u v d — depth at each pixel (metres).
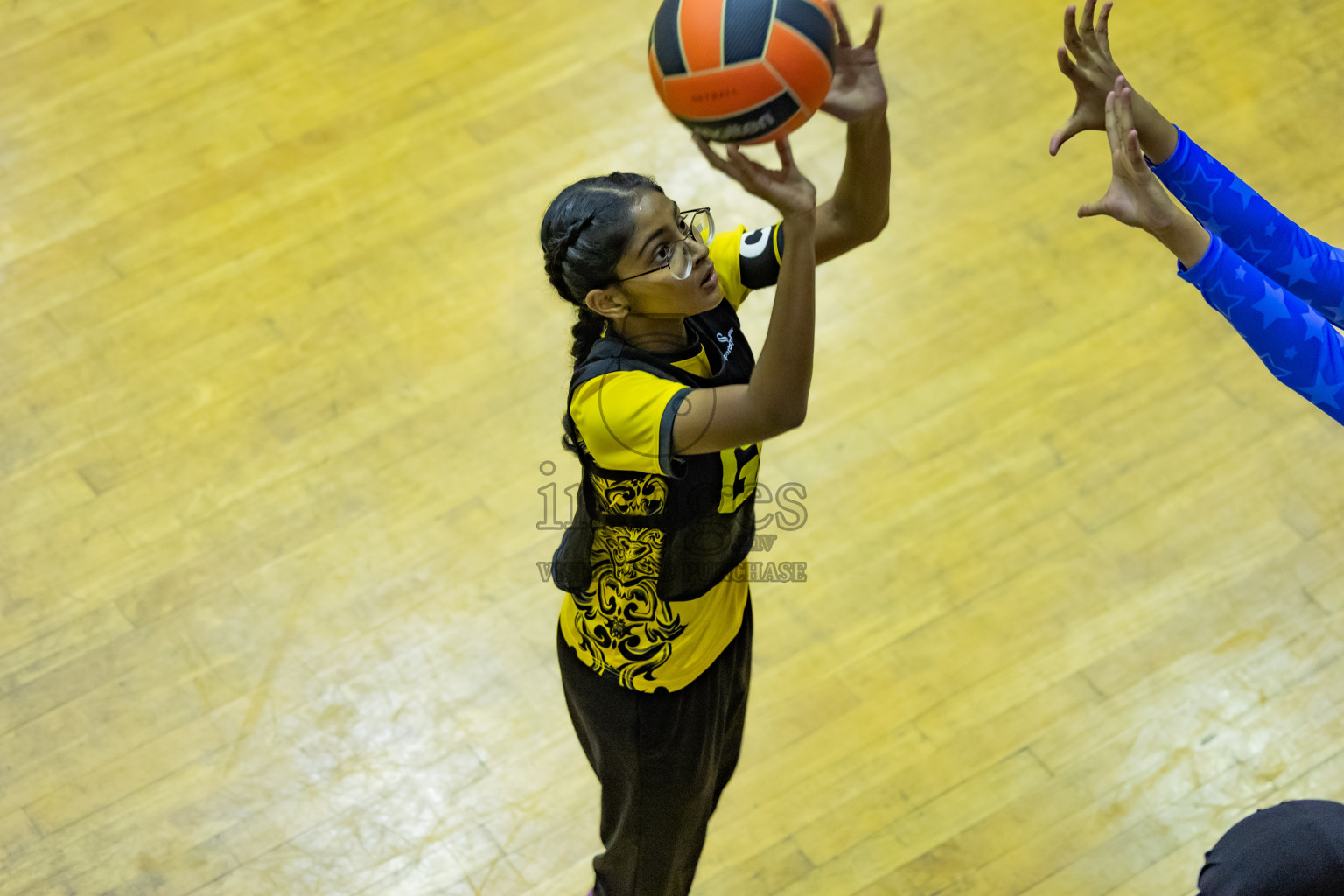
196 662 3.87
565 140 5.27
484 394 4.49
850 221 2.30
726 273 2.26
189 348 4.68
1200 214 2.46
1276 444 4.20
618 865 2.92
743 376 2.23
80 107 5.54
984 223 4.88
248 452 4.37
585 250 1.98
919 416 4.35
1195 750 3.55
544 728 3.70
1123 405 4.33
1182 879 3.32
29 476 4.35
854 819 3.49
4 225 5.12
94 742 3.71
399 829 3.51
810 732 3.66
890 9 5.69
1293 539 3.98
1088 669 3.74
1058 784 3.51
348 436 4.40
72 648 3.91
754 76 1.81
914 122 5.25
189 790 3.60
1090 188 4.96
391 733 3.70
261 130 5.39
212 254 4.97
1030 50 5.48
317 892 3.40
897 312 4.64
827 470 4.23
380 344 4.65
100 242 5.04
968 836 3.44
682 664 2.46
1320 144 5.04
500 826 3.51
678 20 1.85
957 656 3.79
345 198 5.13
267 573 4.06
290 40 5.74
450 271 4.86
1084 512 4.08
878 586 3.95
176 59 5.70
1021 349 4.50
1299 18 5.50
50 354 4.69
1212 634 3.79
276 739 3.69
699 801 2.74
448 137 5.32
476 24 5.75
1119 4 5.64
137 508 4.24
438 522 4.16
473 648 3.87
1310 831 2.24
